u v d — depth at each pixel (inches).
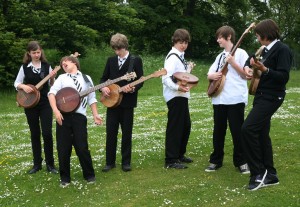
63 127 264.8
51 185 273.9
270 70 231.9
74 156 344.8
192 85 282.0
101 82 298.8
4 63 888.3
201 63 1375.5
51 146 299.4
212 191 248.8
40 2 962.7
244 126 242.7
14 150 384.2
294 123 439.5
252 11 1681.8
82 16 1016.9
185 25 1505.9
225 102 273.9
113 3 1066.7
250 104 614.5
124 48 290.7
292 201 228.4
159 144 375.2
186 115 301.0
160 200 240.4
